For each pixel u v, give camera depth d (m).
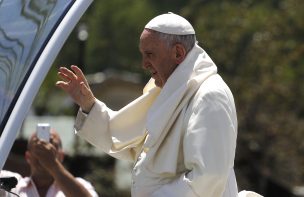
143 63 10.24
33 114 69.25
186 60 10.06
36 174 14.41
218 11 54.88
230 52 52.38
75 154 39.41
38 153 13.49
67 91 10.97
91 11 90.06
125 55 90.56
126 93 58.91
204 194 9.57
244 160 46.16
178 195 9.59
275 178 46.22
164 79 10.20
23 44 9.28
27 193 14.33
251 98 49.41
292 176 47.22
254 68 51.50
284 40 52.81
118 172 45.69
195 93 9.93
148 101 10.83
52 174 13.48
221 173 9.54
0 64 9.27
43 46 9.07
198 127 9.66
